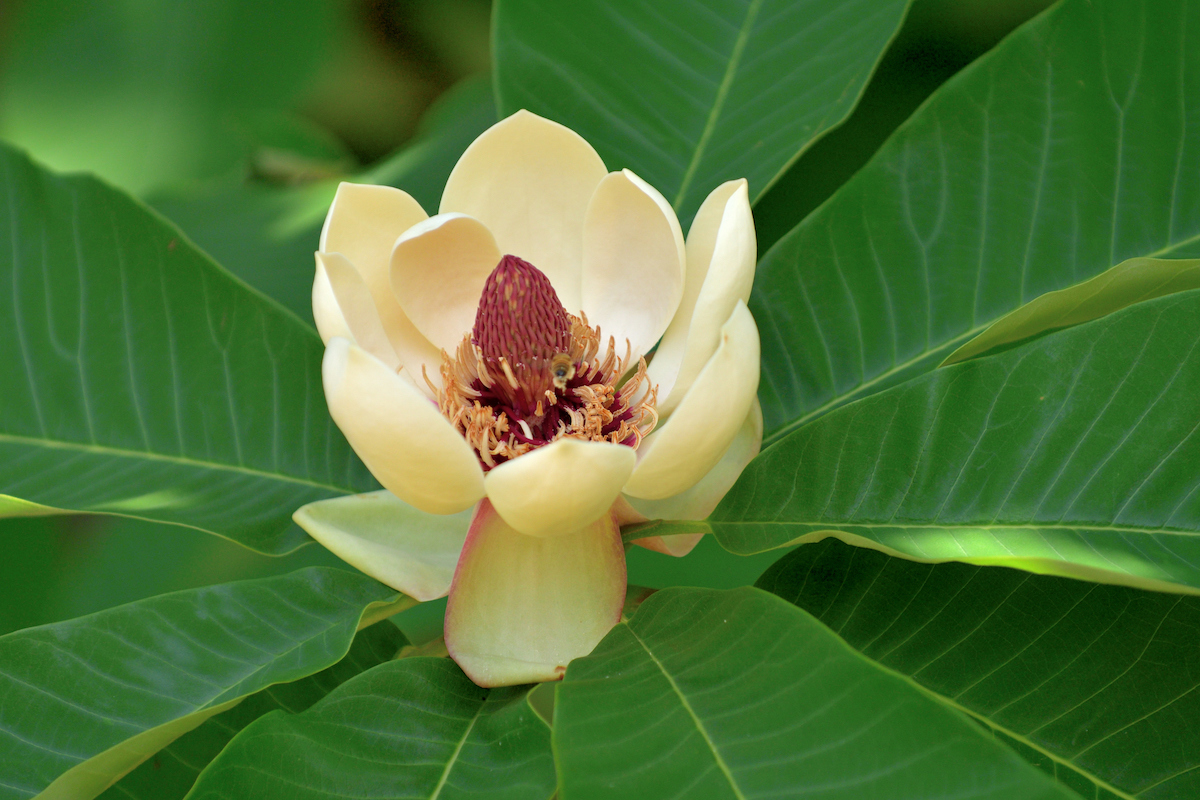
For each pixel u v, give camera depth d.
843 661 0.94
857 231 1.06
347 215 1.03
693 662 0.96
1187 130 1.04
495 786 0.96
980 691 1.00
